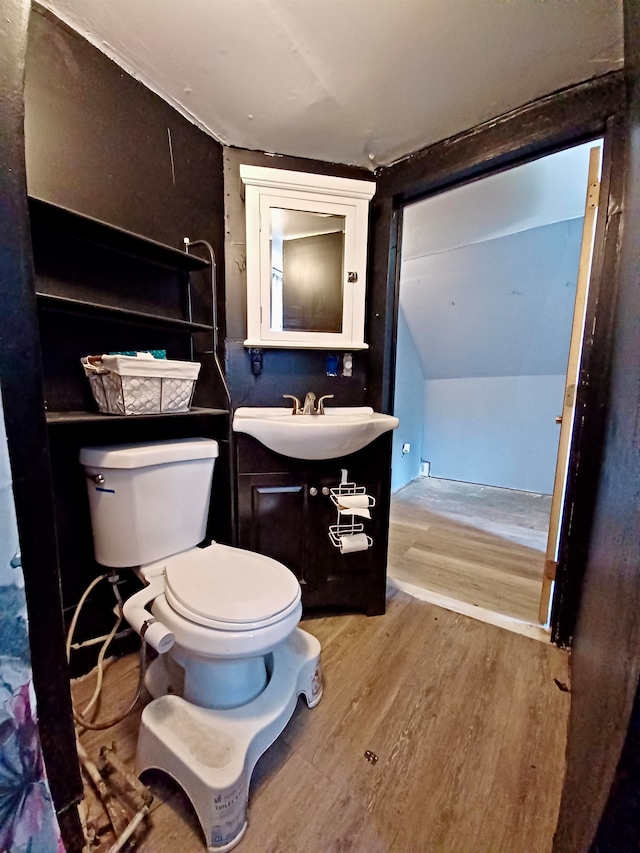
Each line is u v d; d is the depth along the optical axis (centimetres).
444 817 81
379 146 144
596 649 75
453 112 127
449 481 380
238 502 139
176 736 85
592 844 45
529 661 129
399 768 92
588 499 125
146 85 117
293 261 143
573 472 129
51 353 107
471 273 282
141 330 128
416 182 147
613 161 112
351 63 107
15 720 49
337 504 138
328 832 78
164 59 108
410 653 133
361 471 146
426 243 251
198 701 96
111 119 110
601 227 116
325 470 143
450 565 201
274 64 108
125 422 127
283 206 137
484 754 96
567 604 133
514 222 216
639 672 38
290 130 135
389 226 155
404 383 349
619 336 88
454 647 136
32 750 51
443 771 91
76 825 69
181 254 120
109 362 100
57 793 65
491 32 98
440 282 298
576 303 130
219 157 141
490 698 113
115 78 110
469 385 364
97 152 108
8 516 48
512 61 107
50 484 61
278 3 90
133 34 100
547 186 175
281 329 144
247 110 126
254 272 138
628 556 51
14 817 49
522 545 227
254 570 104
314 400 151
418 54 104
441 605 163
